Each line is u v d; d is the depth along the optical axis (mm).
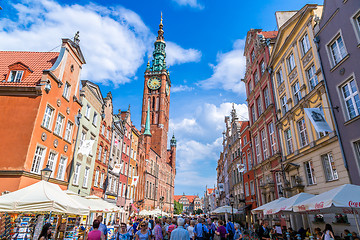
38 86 18078
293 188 19094
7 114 17531
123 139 39906
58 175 21062
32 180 17156
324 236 10367
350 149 13508
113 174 35031
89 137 27250
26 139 16938
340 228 13898
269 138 25719
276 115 23969
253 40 31828
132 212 43688
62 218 15383
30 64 21812
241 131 37719
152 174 68625
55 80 20375
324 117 14539
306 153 17906
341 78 14562
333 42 15672
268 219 24359
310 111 14164
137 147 50750
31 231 12086
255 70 31484
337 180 14414
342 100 14500
